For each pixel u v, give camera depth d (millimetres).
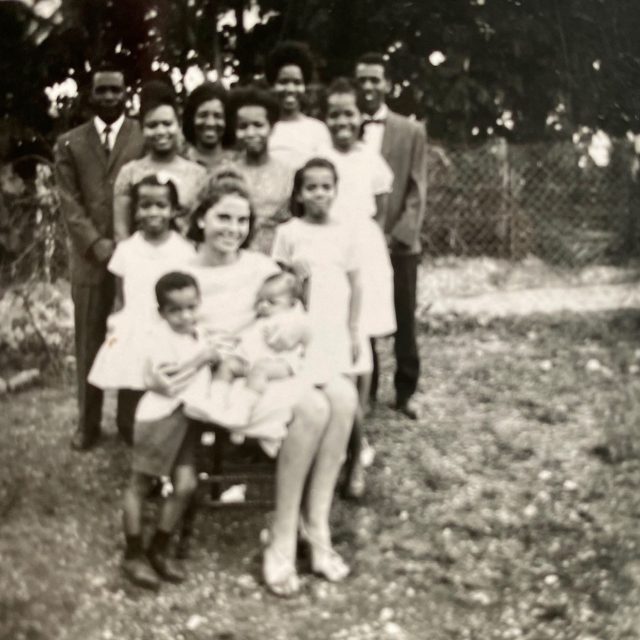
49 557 2902
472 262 7352
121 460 3678
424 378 4875
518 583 2893
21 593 2727
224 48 6191
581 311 6059
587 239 7379
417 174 4176
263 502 3033
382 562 3010
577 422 4102
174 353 2811
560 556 3037
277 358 2873
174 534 3127
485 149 7383
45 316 5172
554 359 5078
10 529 3037
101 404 3838
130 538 2826
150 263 3270
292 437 2797
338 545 3104
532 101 7066
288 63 3857
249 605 2758
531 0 6539
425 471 3646
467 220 7469
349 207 3562
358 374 3461
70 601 2711
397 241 4141
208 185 3064
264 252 3475
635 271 7043
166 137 3447
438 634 2643
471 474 3635
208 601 2768
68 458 3648
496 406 4375
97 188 3732
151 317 3193
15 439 3773
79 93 5516
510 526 3230
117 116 3766
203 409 2750
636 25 6336
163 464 2783
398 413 4305
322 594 2824
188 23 5547
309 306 3174
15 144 5496
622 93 6793
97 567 2895
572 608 2760
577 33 6539
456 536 3166
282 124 3896
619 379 4602
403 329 4234
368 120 4117
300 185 3236
